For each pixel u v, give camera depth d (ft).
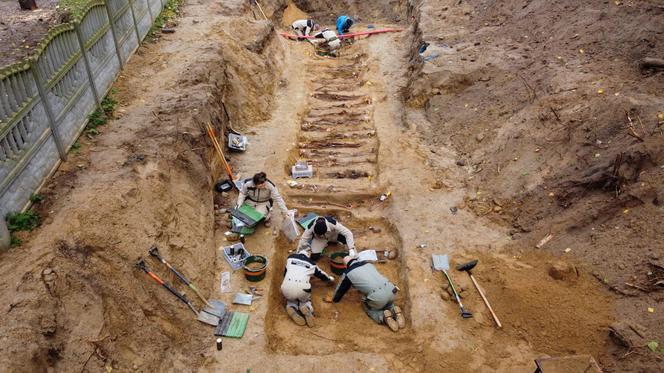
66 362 14.32
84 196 18.58
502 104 30.35
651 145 21.39
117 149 22.16
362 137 33.09
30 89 18.47
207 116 27.02
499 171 26.48
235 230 23.32
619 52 28.60
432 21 42.52
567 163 23.97
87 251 16.84
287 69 42.42
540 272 20.58
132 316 16.90
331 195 26.99
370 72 41.63
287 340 18.88
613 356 16.93
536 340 18.21
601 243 20.45
